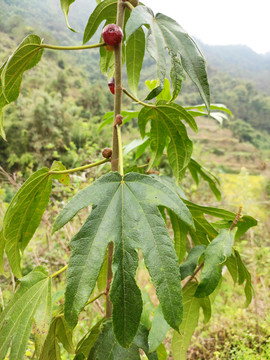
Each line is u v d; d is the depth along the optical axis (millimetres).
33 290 750
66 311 502
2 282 2393
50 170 796
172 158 922
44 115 10445
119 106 748
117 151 761
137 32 794
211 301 1064
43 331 678
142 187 610
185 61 591
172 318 498
